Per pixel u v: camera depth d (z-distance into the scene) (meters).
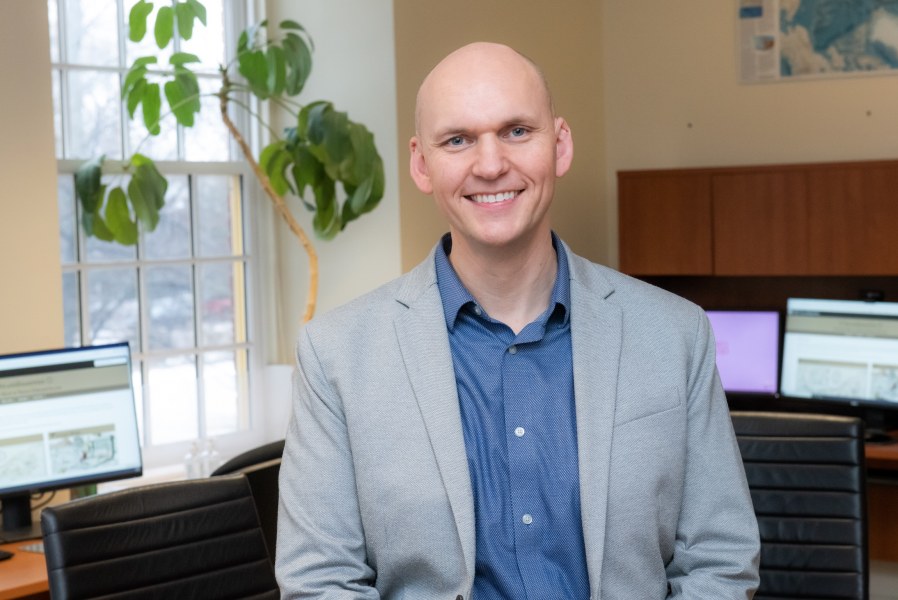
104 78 4.70
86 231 4.39
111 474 3.77
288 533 1.66
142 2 4.23
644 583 1.59
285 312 5.21
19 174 3.80
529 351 1.64
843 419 2.76
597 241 6.14
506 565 1.58
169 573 2.58
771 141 5.82
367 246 4.93
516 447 1.59
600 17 6.17
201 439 4.99
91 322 4.69
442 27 5.05
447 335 1.65
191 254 4.98
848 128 5.65
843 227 5.12
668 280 5.85
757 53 5.82
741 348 5.31
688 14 5.97
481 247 1.58
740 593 1.62
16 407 3.62
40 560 3.29
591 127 6.07
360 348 1.66
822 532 2.72
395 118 4.82
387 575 1.61
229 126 4.52
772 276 5.63
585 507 1.56
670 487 1.61
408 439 1.60
